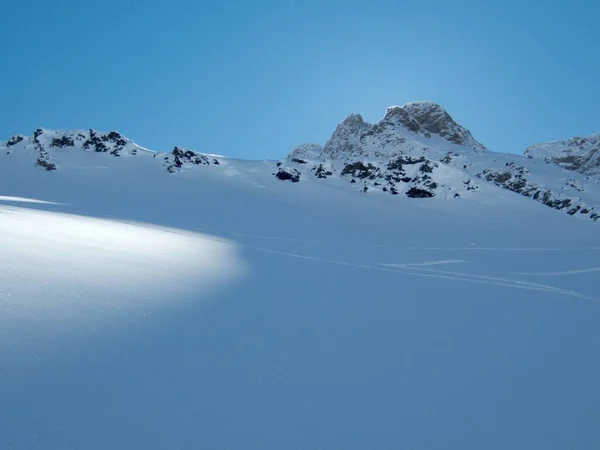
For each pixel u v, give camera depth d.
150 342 4.50
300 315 6.68
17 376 3.29
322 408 3.71
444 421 3.79
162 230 16.77
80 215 16.97
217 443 2.95
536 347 6.49
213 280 8.28
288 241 23.84
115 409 3.14
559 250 31.61
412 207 51.41
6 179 45.78
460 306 9.04
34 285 5.38
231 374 4.09
